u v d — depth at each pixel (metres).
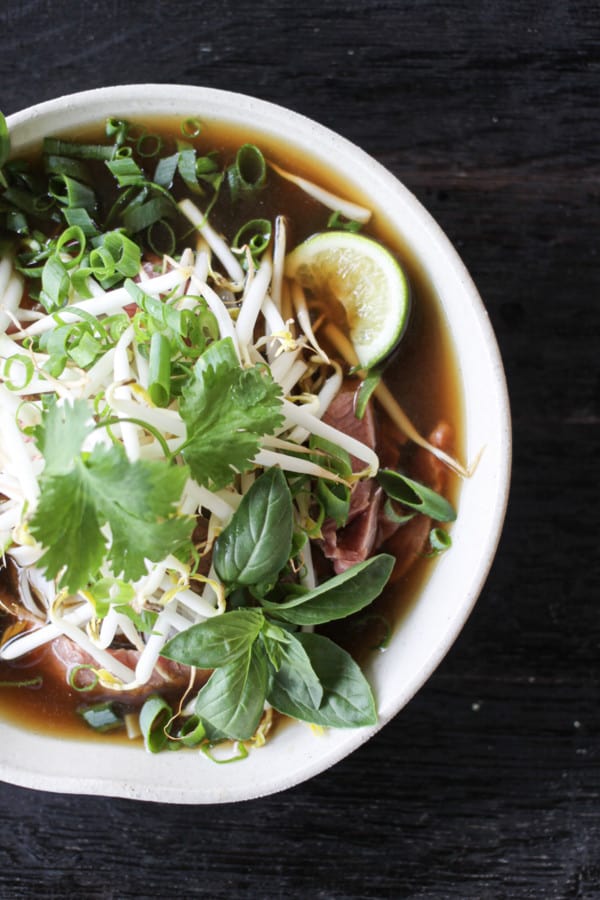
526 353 0.53
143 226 0.48
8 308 0.47
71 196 0.47
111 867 0.53
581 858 0.53
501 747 0.53
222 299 0.48
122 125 0.47
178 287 0.47
